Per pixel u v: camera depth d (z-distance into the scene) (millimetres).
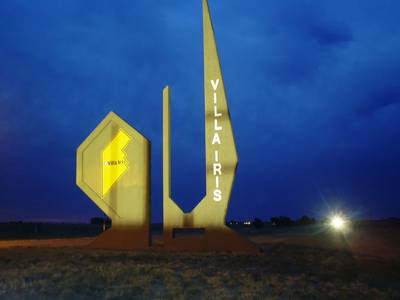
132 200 26922
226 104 25828
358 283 16484
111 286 14344
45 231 65750
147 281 15133
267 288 14664
